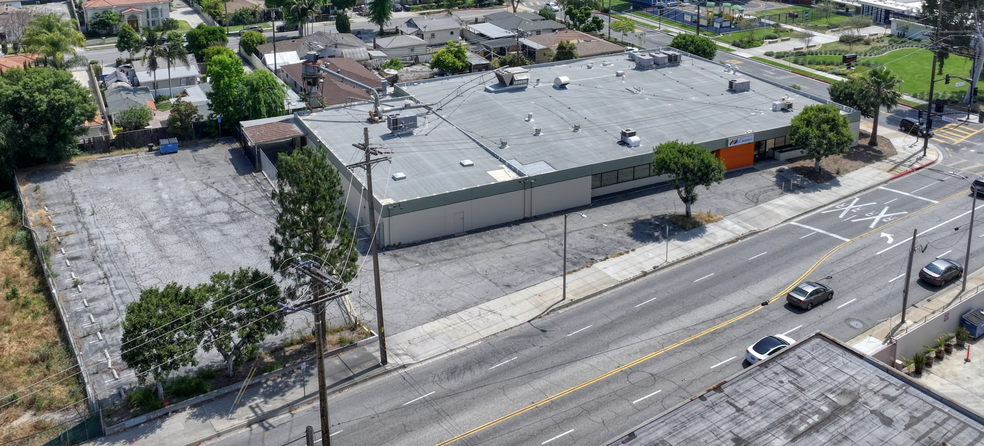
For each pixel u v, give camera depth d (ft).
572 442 146.82
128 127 317.22
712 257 217.77
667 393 160.35
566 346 177.78
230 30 529.86
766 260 215.92
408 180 236.43
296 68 395.55
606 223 237.25
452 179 237.45
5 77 283.79
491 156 254.47
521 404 158.20
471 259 216.33
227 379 165.27
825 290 193.88
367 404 159.22
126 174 278.05
